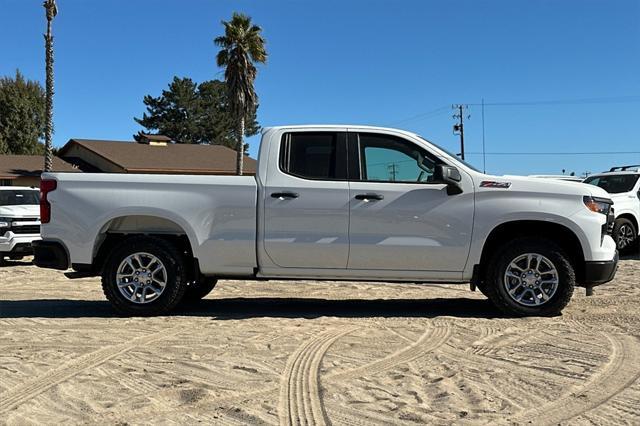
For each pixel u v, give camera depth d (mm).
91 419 3736
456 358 5020
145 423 3670
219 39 29594
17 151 51781
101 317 6797
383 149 6625
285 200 6488
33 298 8336
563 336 5684
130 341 5629
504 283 6449
